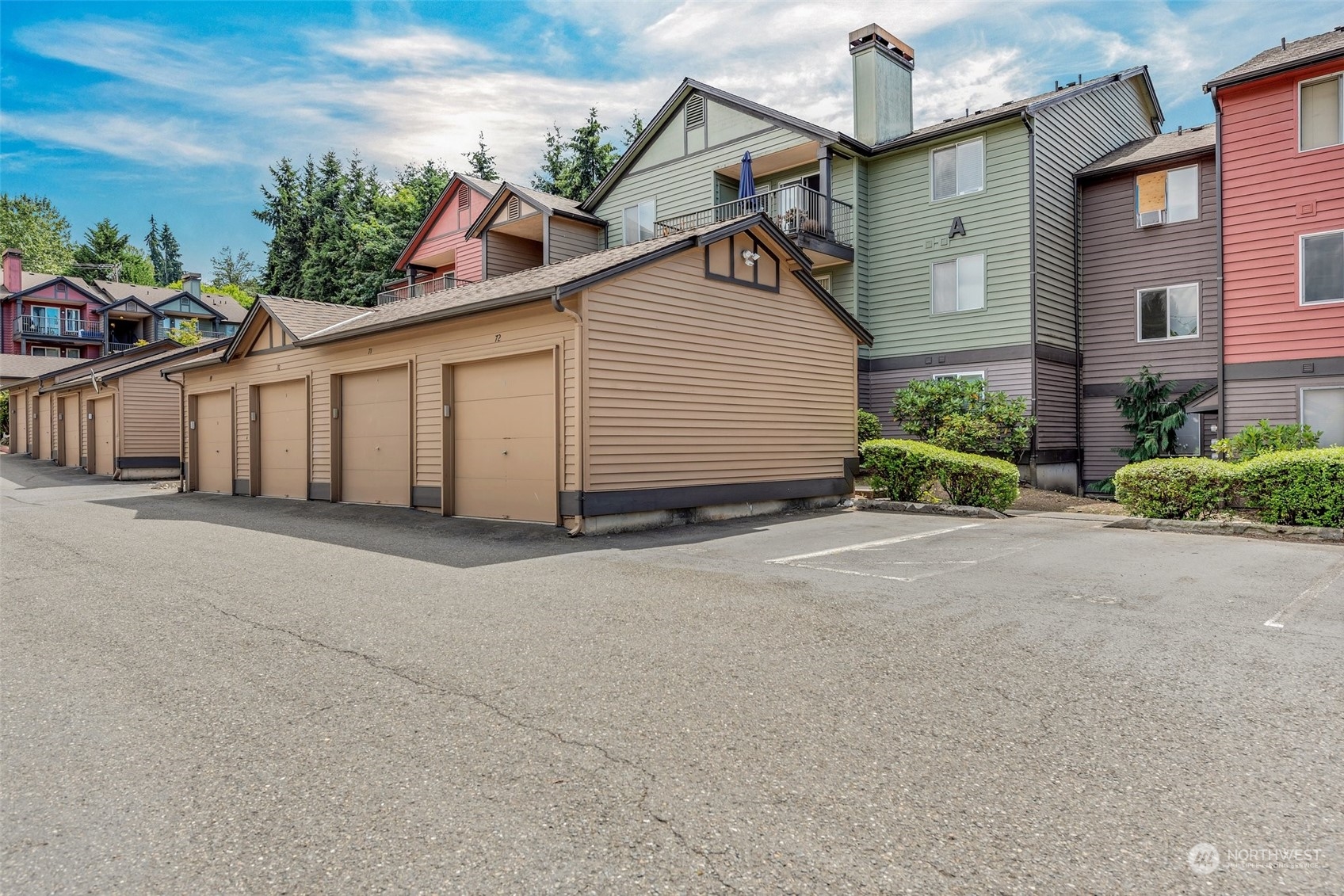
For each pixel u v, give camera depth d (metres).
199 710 3.62
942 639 4.74
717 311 11.53
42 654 4.53
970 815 2.59
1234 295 13.99
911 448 13.29
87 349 52.62
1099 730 3.31
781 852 2.37
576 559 7.79
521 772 2.94
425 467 12.23
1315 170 13.19
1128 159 17.86
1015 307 16.92
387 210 40.38
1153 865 2.29
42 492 17.77
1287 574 6.96
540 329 10.27
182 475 18.53
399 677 4.07
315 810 2.66
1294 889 2.17
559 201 23.95
